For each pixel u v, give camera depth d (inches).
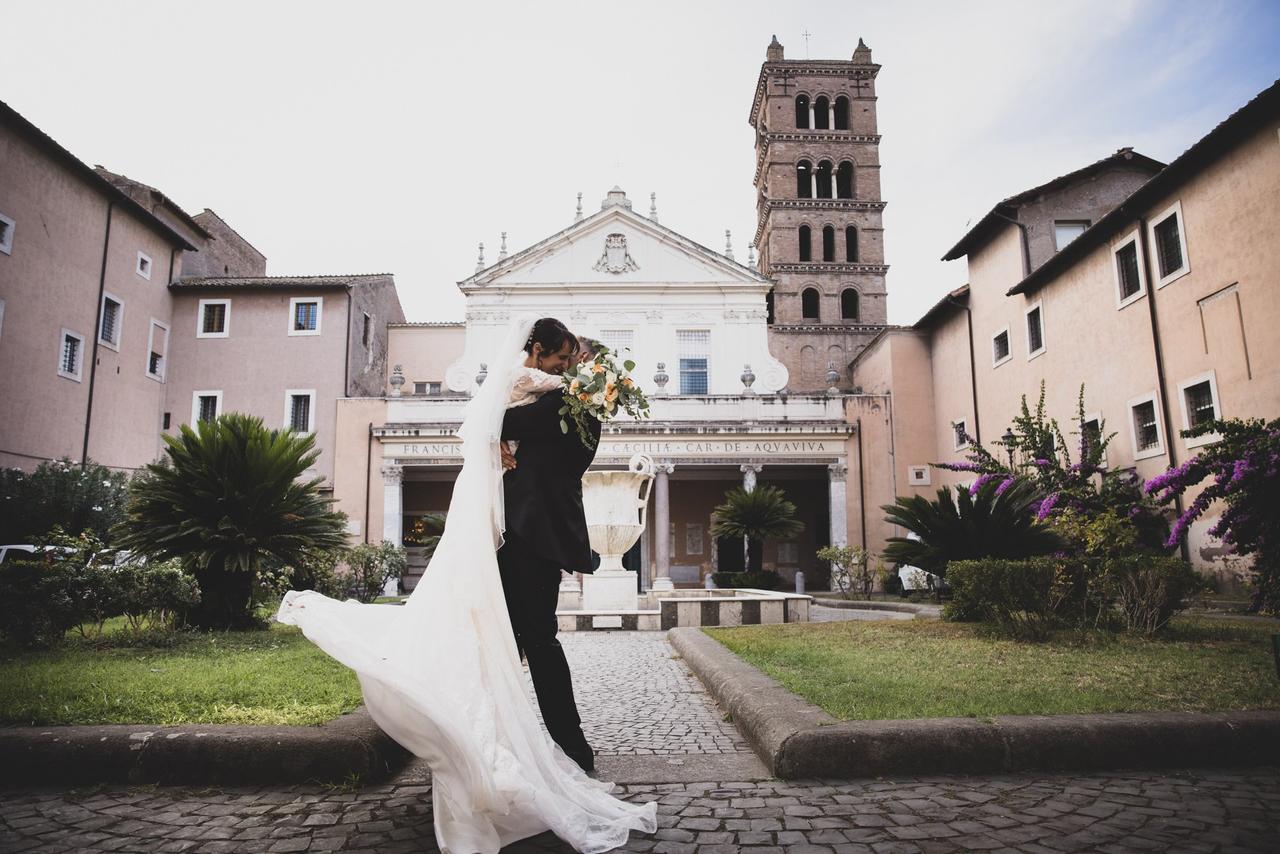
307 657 265.6
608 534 467.8
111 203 999.0
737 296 1211.9
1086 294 789.9
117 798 125.7
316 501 398.0
